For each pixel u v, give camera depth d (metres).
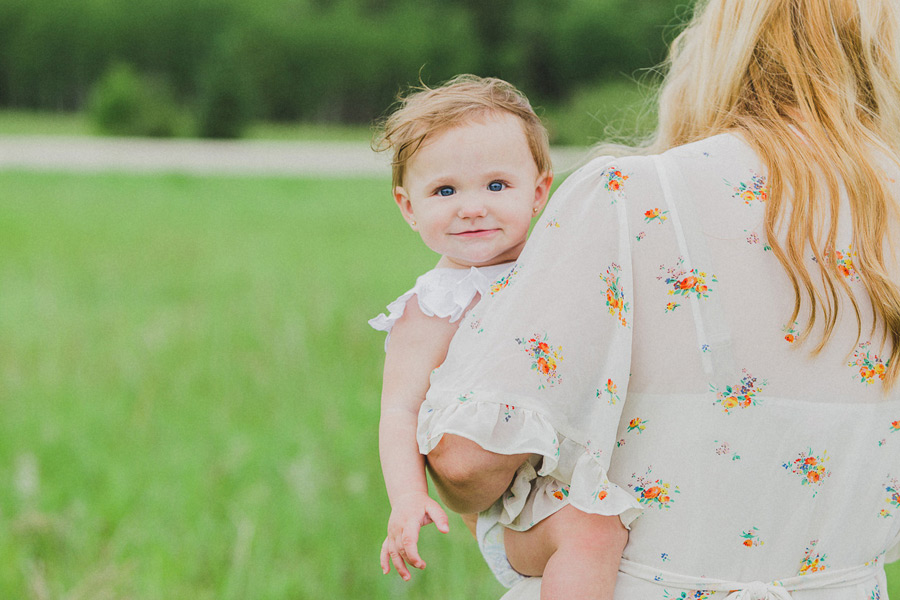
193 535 3.90
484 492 1.36
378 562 3.77
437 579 3.57
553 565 1.36
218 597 3.52
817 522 1.38
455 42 46.28
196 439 4.98
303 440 4.87
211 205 15.36
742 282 1.33
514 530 1.44
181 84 46.34
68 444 4.84
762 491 1.34
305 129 40.53
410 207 1.61
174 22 45.94
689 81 1.58
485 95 1.56
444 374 1.39
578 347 1.32
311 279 9.27
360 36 44.88
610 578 1.36
